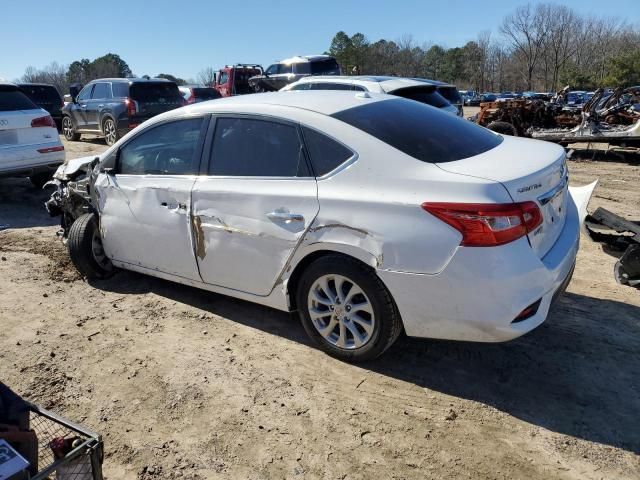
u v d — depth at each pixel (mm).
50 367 3477
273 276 3527
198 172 3840
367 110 3543
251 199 3502
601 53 74062
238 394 3166
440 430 2840
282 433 2840
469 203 2775
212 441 2799
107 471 2615
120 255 4484
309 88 10172
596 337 3697
